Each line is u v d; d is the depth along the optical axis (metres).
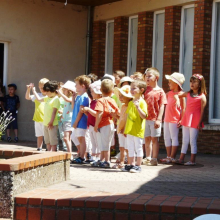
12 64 16.00
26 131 16.25
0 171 5.96
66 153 7.43
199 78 9.91
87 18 17.22
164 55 14.09
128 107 8.74
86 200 5.68
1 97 15.79
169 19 13.95
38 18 16.39
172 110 10.29
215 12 13.01
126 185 7.16
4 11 15.81
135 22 15.70
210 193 6.57
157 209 5.42
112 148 11.34
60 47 16.83
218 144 12.60
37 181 6.55
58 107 10.18
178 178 8.05
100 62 16.94
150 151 9.93
